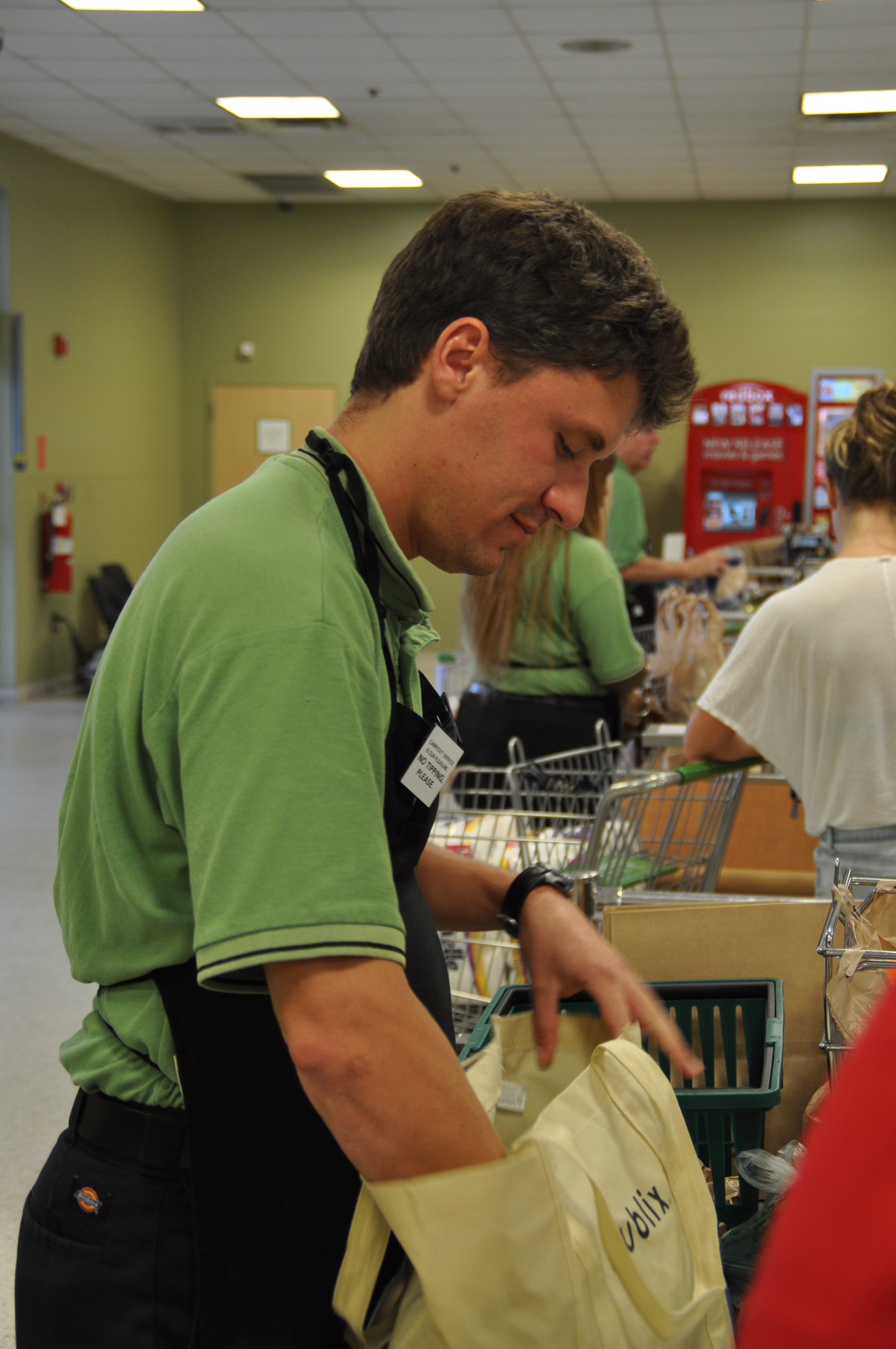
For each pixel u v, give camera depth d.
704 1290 0.96
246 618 0.83
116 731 0.92
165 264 12.07
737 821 3.41
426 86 7.89
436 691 1.11
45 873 5.41
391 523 0.99
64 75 7.74
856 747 1.84
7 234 9.45
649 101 8.16
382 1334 0.92
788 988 1.58
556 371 0.92
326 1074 0.79
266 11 6.51
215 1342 0.93
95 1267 0.98
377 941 0.79
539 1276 0.80
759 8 6.37
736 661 1.99
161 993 0.95
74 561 10.62
